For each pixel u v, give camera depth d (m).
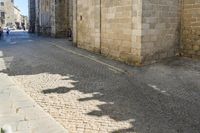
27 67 12.28
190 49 13.48
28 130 5.33
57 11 30.16
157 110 7.06
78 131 5.67
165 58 13.52
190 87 9.12
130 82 9.81
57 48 19.39
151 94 8.42
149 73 11.13
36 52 17.31
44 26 35.88
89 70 11.73
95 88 8.98
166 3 13.09
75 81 9.84
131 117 6.54
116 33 14.27
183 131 5.86
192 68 11.64
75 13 19.69
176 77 10.40
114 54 14.62
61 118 6.37
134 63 12.73
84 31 18.41
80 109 7.00
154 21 12.69
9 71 11.44
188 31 13.52
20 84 9.32
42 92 8.42
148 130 5.84
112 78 10.38
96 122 6.19
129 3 12.95
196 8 12.92
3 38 31.56
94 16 16.64
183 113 6.88
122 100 7.81
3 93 7.95
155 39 12.88
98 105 7.34
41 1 37.22
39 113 6.35
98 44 16.27
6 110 6.47
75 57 15.17
